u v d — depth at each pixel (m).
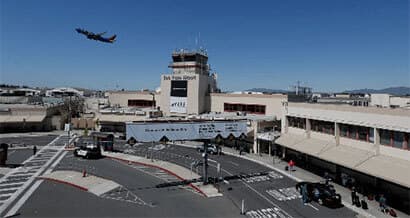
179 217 27.70
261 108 70.31
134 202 31.67
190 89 78.88
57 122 86.88
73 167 46.44
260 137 58.00
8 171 43.56
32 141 69.00
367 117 36.25
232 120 39.53
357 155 36.34
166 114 82.50
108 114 85.12
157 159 53.16
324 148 41.72
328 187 32.62
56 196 33.22
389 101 56.12
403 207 30.98
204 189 36.09
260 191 35.97
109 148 59.97
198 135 37.62
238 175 43.25
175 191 35.72
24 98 115.12
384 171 30.95
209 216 28.09
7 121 77.81
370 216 28.30
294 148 46.03
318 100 70.62
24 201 31.42
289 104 52.56
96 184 37.62
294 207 30.70
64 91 170.62
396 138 32.97
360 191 35.47
